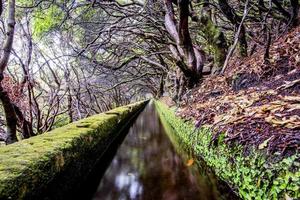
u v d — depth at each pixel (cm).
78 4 1011
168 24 843
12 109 477
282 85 422
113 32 1029
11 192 195
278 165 227
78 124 511
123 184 389
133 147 624
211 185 369
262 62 588
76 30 1153
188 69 835
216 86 714
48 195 260
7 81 624
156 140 708
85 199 355
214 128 393
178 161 491
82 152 385
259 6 830
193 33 1248
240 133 319
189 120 578
